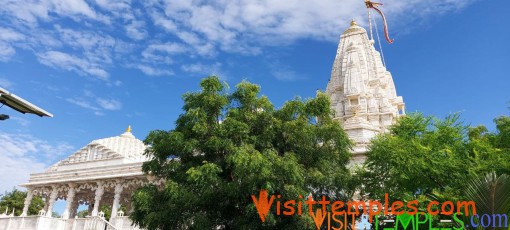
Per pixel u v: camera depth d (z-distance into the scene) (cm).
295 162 1902
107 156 5819
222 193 1947
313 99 2230
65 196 6153
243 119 2112
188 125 2106
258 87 2239
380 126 5841
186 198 1859
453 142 2227
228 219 2050
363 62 6681
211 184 1891
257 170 1786
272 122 2125
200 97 2139
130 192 5819
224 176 2077
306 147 2116
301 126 2058
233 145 1972
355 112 5538
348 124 5247
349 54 6756
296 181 1861
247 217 1922
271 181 1822
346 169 2280
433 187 2077
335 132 2142
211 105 2089
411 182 2123
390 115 6084
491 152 2062
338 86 6731
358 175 2311
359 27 7244
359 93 6191
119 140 6369
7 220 4275
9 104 1362
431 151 2111
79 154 6072
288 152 2012
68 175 5650
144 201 1967
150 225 1952
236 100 2214
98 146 5966
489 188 1291
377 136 2453
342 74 6744
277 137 2125
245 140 2027
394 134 2528
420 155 2077
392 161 2100
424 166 2005
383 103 6231
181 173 2023
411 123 2416
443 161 2012
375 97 6369
